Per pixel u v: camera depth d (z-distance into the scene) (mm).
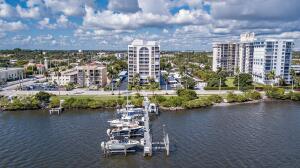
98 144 117000
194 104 179000
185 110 175000
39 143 117938
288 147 113312
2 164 98562
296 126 141125
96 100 184500
